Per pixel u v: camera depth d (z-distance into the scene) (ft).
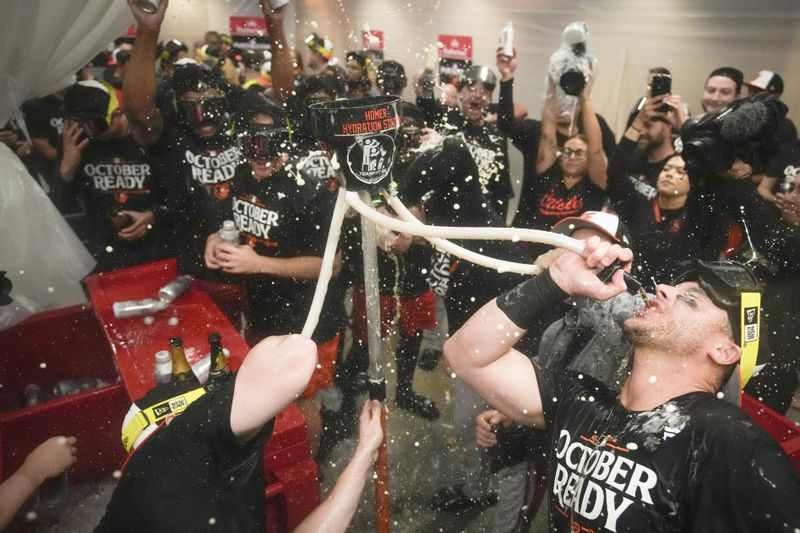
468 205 7.45
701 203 7.64
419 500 7.69
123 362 6.66
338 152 3.04
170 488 3.14
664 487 3.61
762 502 3.18
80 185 10.71
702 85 12.50
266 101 8.05
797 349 7.34
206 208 9.74
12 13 6.68
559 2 15.07
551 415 4.60
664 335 4.02
